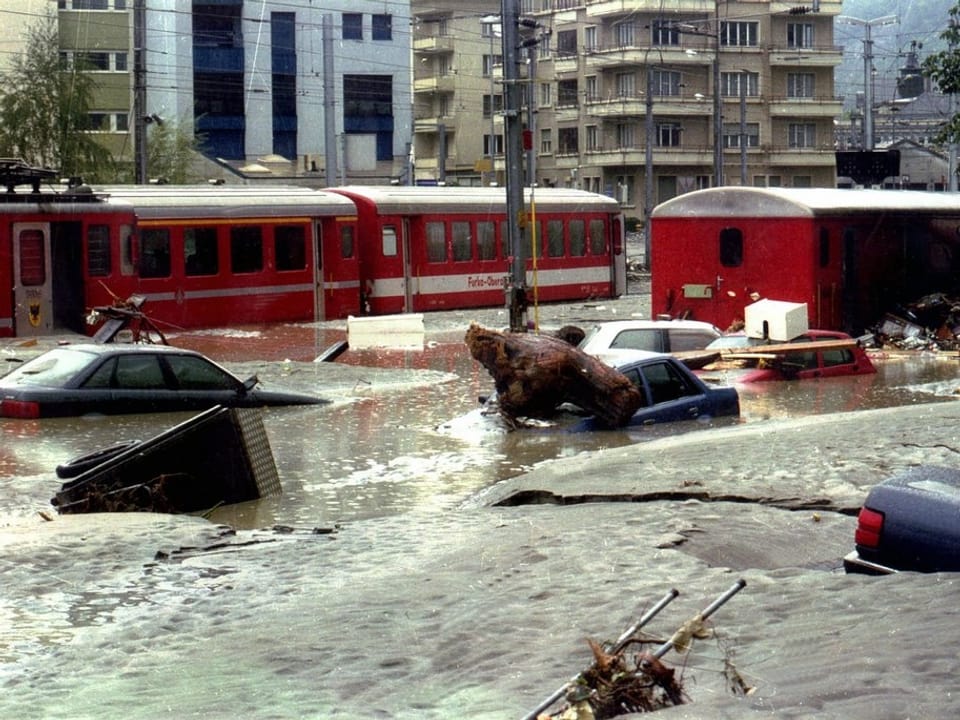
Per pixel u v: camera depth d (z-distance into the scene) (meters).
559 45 112.50
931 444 17.05
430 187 46.03
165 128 73.25
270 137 93.56
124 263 36.09
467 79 113.56
